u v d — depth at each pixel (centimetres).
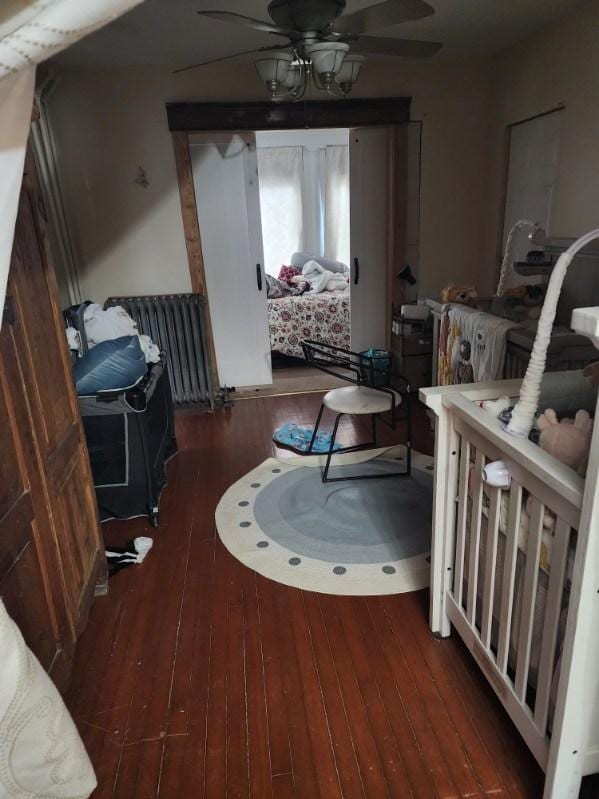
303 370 491
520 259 358
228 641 173
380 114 366
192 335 385
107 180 364
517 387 149
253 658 166
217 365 422
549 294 106
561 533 102
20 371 132
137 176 366
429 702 148
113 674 162
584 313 86
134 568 212
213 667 163
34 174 152
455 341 263
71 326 260
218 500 262
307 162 632
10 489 122
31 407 137
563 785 109
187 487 277
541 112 316
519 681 124
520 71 335
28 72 76
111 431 231
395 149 378
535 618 118
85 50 314
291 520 239
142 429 232
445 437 148
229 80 353
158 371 260
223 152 372
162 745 139
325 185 636
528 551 114
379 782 128
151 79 349
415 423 350
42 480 141
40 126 323
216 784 129
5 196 81
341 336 496
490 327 233
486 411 131
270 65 216
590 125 277
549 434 117
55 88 338
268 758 134
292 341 492
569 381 148
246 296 408
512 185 362
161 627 181
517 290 292
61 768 87
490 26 305
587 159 282
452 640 170
